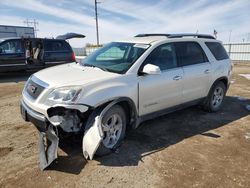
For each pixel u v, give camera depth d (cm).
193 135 432
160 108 427
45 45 1092
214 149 381
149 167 322
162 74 415
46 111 312
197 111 570
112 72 374
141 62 388
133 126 394
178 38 467
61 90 314
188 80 465
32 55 1066
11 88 817
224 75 557
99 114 329
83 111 312
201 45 516
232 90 847
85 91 318
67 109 307
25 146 368
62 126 310
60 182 284
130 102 368
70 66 434
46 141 339
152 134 429
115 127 365
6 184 277
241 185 292
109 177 297
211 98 545
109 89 339
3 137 398
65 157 337
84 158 336
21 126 447
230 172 318
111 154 352
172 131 446
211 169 324
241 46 2508
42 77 362
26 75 1123
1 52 985
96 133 315
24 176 293
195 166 329
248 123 502
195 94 495
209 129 463
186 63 472
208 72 512
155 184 288
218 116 541
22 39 1040
